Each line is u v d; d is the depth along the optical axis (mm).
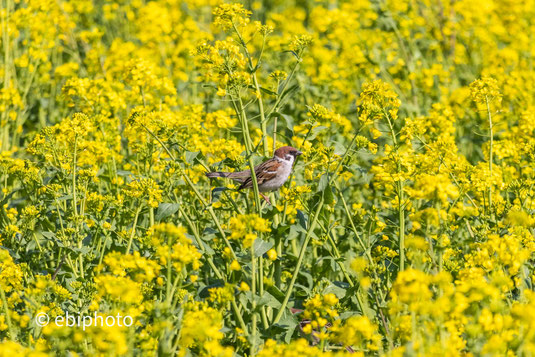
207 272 11008
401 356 6820
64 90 14086
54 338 7891
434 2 23000
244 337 8352
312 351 7238
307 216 10797
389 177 9828
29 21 17094
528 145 12656
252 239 8258
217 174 11070
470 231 10859
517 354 7020
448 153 11250
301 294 10711
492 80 11555
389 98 10641
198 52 10539
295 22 22344
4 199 11891
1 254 9242
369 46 19047
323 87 16875
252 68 11086
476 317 7465
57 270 10398
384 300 9844
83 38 18234
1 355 6453
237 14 11070
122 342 6926
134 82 12867
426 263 9766
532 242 9578
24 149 15219
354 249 11953
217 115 13570
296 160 11516
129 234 10867
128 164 13391
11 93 15492
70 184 11695
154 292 9914
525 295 8211
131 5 23094
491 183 10453
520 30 21078
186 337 7348
